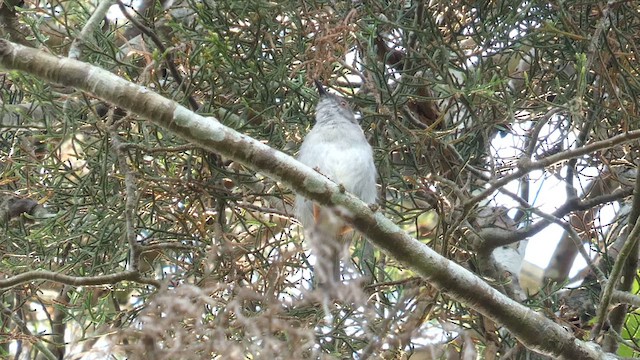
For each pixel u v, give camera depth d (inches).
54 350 438.0
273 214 409.1
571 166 420.8
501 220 440.8
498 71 390.3
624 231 442.0
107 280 327.9
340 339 354.9
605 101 386.9
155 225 391.9
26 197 393.7
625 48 383.9
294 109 389.7
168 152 364.2
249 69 365.7
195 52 362.9
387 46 412.2
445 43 384.2
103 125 356.5
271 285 277.1
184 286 232.4
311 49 367.9
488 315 331.0
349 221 319.6
